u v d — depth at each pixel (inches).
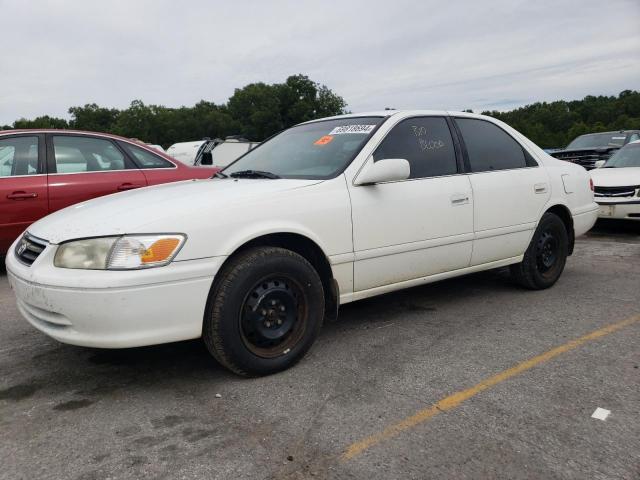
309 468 82.0
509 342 134.4
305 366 121.3
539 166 179.5
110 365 123.7
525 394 105.3
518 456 84.4
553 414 97.3
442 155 153.1
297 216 119.0
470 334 140.9
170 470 82.0
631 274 208.1
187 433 92.8
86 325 99.7
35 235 115.2
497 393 106.0
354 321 153.4
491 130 171.5
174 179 245.0
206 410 101.1
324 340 138.3
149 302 99.7
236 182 130.7
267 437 91.1
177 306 102.7
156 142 3312.0
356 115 156.9
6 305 175.9
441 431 92.1
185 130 3255.4
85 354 130.6
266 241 119.2
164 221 103.3
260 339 113.7
